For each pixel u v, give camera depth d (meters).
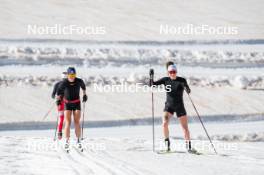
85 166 26.12
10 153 30.89
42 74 68.94
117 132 50.97
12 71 68.94
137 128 53.03
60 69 71.00
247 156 33.25
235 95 66.44
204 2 112.12
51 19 92.75
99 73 70.62
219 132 52.12
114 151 33.91
